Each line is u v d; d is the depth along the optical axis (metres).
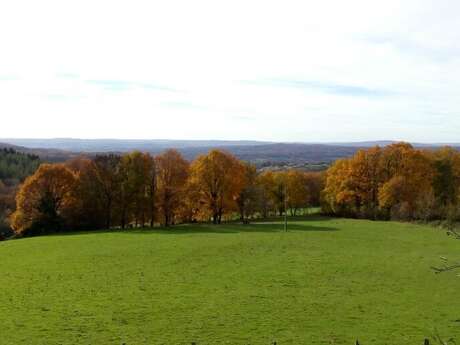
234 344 30.92
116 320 35.72
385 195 98.06
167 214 95.25
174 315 36.91
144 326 34.41
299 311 38.03
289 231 85.12
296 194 116.50
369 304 40.12
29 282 47.78
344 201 107.31
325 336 32.41
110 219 93.81
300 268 54.06
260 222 100.94
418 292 44.16
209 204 97.06
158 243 70.69
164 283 47.00
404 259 59.91
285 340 31.62
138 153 93.00
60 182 88.44
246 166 113.75
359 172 104.88
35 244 71.12
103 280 48.25
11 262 58.44
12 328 33.97
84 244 70.19
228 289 44.81
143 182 92.50
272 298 41.75
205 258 59.62
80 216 90.81
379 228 88.94
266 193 112.38
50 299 41.44
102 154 99.25
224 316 36.69
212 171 96.12
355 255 62.34
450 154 108.94
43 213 86.19
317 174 132.75
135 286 45.88
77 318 36.19
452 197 100.69
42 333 32.94
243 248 66.94
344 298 41.94
